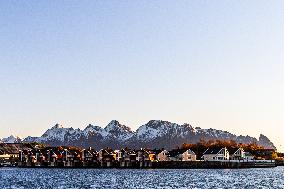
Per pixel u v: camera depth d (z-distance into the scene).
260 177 190.12
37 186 154.12
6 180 181.62
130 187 148.62
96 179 184.62
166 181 170.12
